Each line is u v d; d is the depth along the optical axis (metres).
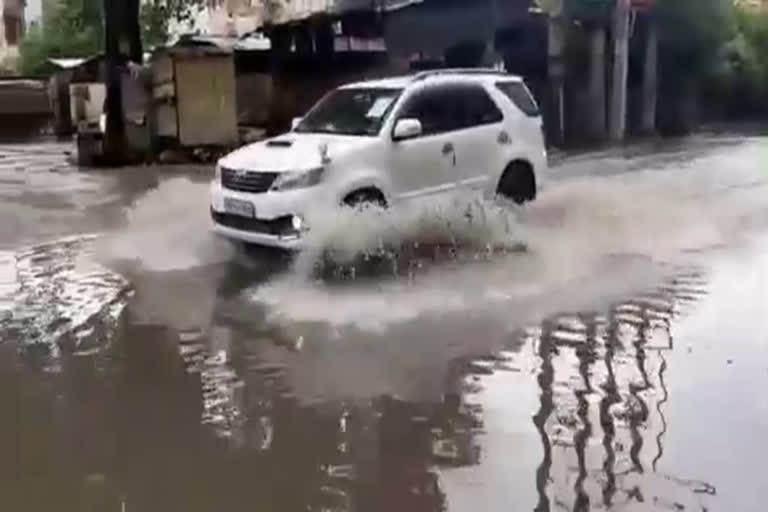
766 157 19.73
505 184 11.26
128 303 8.33
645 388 6.05
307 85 24.78
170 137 20.77
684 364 6.52
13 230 11.83
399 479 4.80
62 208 13.58
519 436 5.31
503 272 9.27
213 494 4.68
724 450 5.07
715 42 28.38
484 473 4.84
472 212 10.45
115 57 20.39
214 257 10.13
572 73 24.38
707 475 4.77
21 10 44.72
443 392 6.04
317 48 24.97
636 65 26.73
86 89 26.81
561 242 10.56
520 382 6.20
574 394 5.96
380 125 9.88
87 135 20.31
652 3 24.36
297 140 9.95
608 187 14.77
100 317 7.89
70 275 9.40
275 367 6.57
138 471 4.96
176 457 5.12
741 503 4.45
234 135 21.16
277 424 5.55
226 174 9.63
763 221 11.93
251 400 5.95
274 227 9.16
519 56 24.00
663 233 11.13
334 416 5.66
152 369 6.57
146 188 15.75
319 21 24.39
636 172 17.08
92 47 36.75
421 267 9.47
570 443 5.20
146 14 30.53
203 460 5.08
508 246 10.34
